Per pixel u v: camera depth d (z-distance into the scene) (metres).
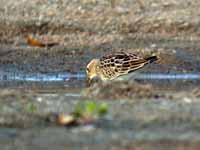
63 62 24.22
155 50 25.06
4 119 14.54
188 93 17.80
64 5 28.56
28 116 14.80
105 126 14.01
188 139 13.15
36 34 27.14
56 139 13.25
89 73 20.45
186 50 25.25
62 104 16.20
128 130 13.73
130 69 19.69
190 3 28.72
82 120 14.17
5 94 17.30
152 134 13.46
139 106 15.74
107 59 20.02
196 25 27.50
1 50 25.48
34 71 23.34
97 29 27.41
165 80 21.41
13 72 23.28
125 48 25.62
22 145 12.95
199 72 22.92
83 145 12.88
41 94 18.27
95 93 17.36
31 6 28.53
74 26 27.50
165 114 14.91
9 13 28.16
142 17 27.89
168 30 27.39
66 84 21.09
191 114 14.92
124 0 28.81
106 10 28.34
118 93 17.17
